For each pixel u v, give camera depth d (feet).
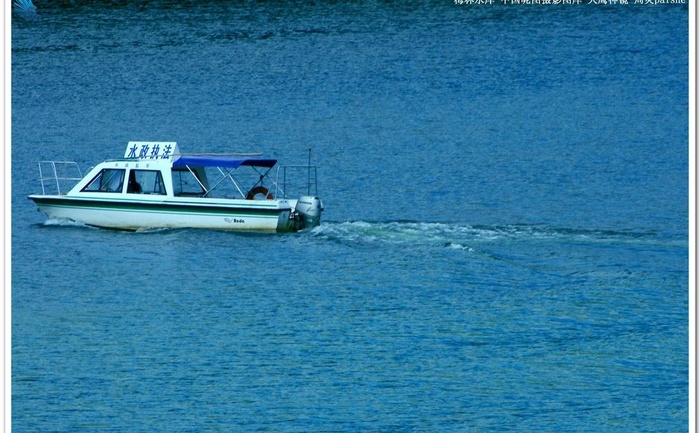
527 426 315.17
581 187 622.95
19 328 396.16
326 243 480.23
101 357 369.71
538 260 463.01
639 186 624.59
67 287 438.40
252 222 476.95
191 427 314.76
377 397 333.62
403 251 472.03
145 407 328.90
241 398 333.01
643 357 363.56
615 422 318.24
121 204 493.77
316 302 421.59
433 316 405.59
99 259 466.70
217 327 397.80
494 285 433.07
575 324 394.32
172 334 390.42
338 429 312.71
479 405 329.11
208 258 467.52
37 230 506.07
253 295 428.56
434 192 615.16
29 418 321.11
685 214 554.46
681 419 318.65
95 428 313.53
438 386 343.46
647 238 500.33
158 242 483.92
